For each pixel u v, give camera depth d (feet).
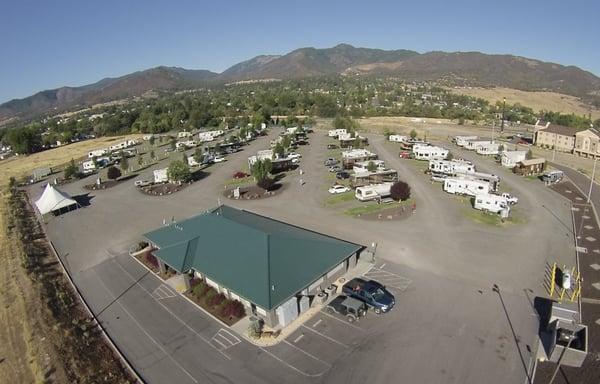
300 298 118.73
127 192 277.03
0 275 157.58
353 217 196.03
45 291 140.46
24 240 195.21
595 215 188.03
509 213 193.16
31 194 302.25
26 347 109.81
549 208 200.03
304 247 132.05
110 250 177.27
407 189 209.36
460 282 129.49
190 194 257.96
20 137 525.75
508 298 119.03
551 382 86.58
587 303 115.14
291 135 419.54
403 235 170.09
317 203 222.07
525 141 409.49
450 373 90.63
